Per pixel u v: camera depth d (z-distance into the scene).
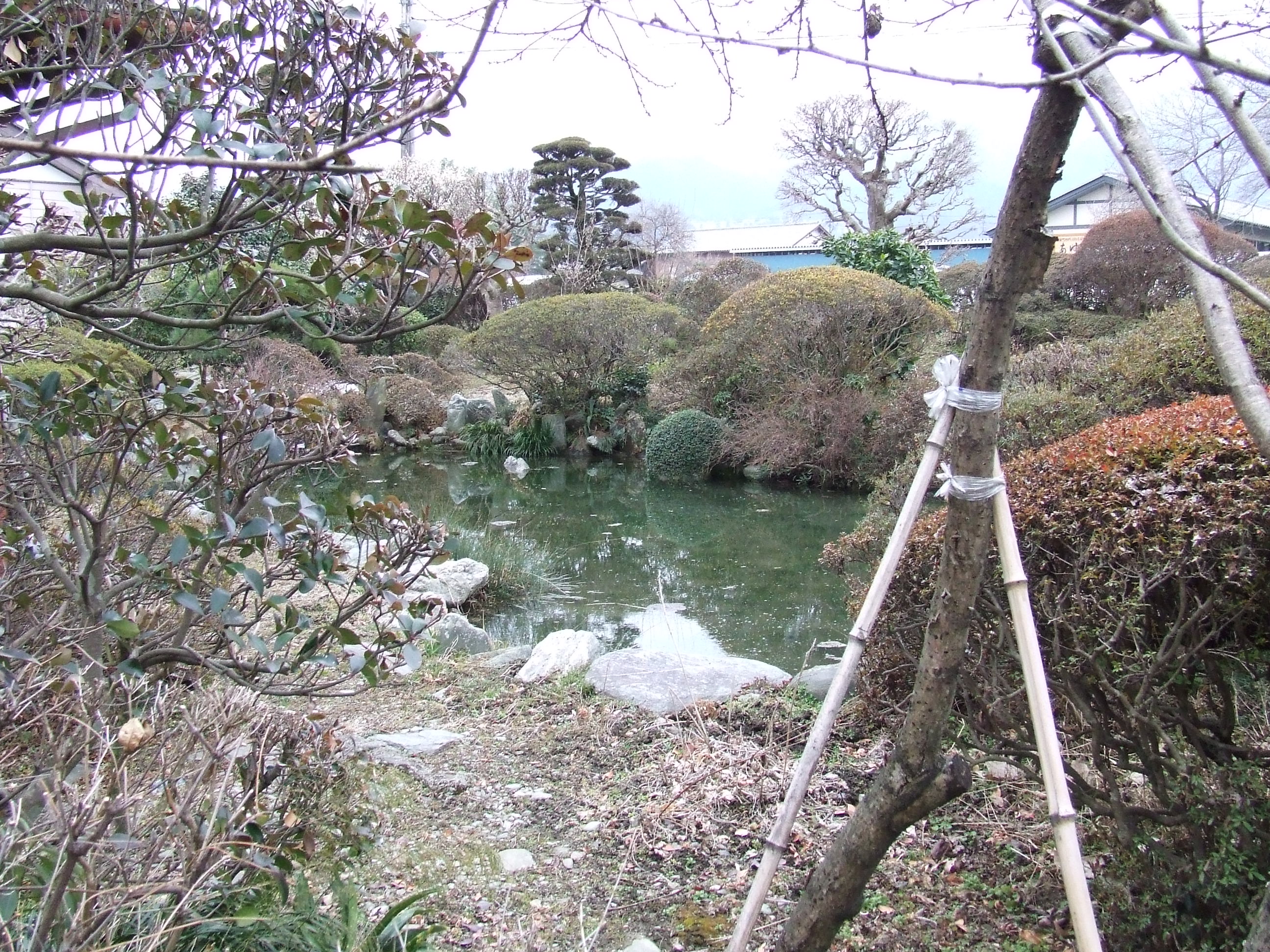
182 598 1.90
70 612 2.31
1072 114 1.50
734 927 2.43
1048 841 2.72
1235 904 2.00
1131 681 2.24
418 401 17.11
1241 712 2.46
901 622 2.93
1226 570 1.97
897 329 12.41
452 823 3.03
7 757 1.72
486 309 23.08
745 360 13.52
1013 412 5.53
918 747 1.72
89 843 1.38
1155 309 11.98
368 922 2.39
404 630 2.33
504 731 3.87
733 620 6.66
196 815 1.68
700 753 3.44
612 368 16.12
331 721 2.92
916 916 2.43
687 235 31.41
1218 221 10.62
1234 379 1.33
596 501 12.19
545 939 2.39
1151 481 2.16
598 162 28.09
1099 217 18.81
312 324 1.79
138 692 2.08
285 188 1.72
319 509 2.13
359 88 1.88
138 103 1.77
